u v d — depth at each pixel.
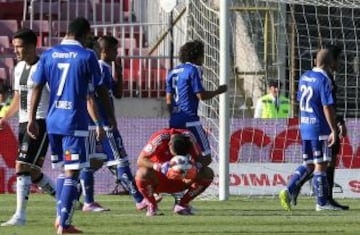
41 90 27.38
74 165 26.72
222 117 41.00
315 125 35.56
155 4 67.56
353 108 52.38
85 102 26.89
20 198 30.05
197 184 33.94
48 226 29.80
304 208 37.84
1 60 63.16
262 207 38.03
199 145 35.00
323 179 36.06
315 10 50.22
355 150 45.16
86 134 26.84
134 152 45.88
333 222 32.03
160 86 60.19
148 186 33.72
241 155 44.97
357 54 50.81
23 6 72.38
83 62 26.72
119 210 36.22
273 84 51.53
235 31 52.56
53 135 27.14
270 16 51.81
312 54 49.16
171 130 33.59
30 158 29.86
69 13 70.06
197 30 45.06
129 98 59.59
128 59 59.72
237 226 30.52
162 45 62.00
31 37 30.34
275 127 45.25
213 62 44.66
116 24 65.81
